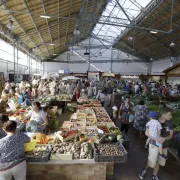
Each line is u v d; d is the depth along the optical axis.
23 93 7.48
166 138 3.03
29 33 11.70
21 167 2.28
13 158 2.22
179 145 3.81
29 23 10.02
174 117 5.62
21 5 7.50
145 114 5.43
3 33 9.23
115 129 4.42
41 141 3.29
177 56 19.17
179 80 17.50
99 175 2.97
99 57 28.02
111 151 2.85
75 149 2.97
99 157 2.69
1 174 2.18
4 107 5.27
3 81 11.11
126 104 5.74
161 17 12.38
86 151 2.88
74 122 4.88
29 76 17.23
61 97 8.98
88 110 6.54
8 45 13.04
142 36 17.64
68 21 12.20
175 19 11.84
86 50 27.27
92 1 10.80
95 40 27.55
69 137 3.52
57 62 28.55
